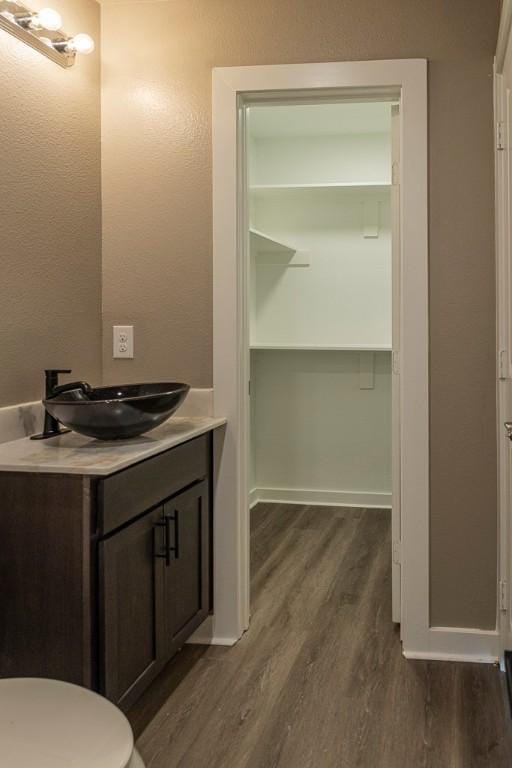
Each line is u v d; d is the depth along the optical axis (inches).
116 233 111.0
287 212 201.2
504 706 91.7
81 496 72.0
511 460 91.5
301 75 105.1
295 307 202.1
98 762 42.9
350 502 201.8
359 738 84.7
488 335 103.4
